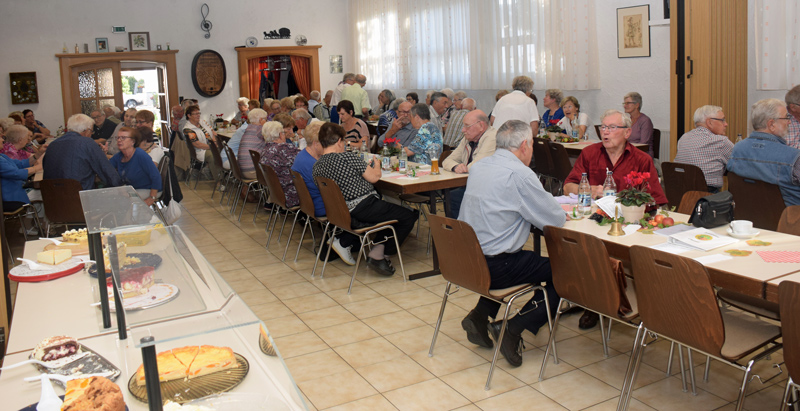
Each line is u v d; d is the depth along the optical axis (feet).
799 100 12.60
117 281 4.73
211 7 40.86
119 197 7.19
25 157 22.04
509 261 9.94
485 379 9.94
